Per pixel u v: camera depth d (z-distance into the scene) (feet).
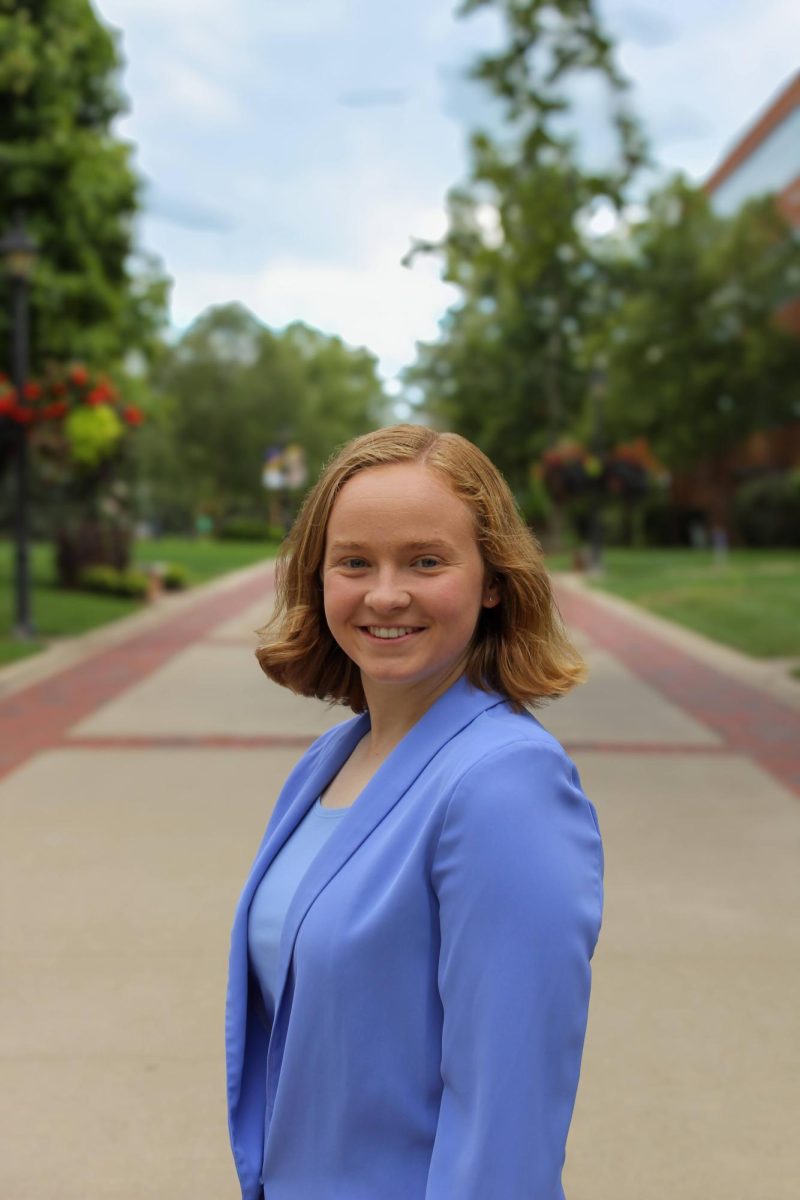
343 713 32.32
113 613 60.39
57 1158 9.83
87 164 65.21
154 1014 12.65
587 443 130.93
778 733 29.66
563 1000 3.70
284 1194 4.25
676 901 16.33
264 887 4.76
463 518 4.45
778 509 133.49
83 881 17.19
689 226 127.75
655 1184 9.39
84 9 65.00
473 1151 3.63
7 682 37.24
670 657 45.37
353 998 4.00
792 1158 9.78
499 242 34.83
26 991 13.25
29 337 65.05
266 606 68.39
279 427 181.78
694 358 126.72
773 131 147.43
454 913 3.81
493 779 3.88
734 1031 12.21
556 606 4.81
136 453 80.02
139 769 25.11
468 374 140.36
